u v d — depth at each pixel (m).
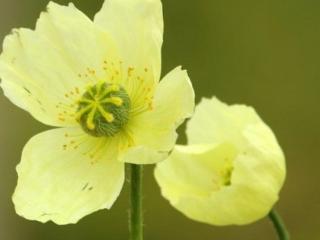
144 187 0.48
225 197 0.23
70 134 0.23
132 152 0.21
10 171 0.51
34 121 0.51
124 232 0.48
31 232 0.49
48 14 0.23
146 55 0.23
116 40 0.23
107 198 0.22
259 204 0.23
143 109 0.23
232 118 0.25
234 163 0.23
